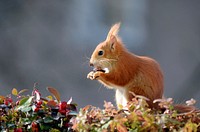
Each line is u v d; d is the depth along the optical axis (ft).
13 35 55.93
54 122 15.52
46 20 57.11
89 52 56.70
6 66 54.75
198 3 58.03
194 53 56.95
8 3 56.65
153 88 19.36
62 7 57.88
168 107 14.85
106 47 20.65
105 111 15.19
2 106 15.67
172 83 55.67
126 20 58.80
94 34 57.93
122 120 14.35
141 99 14.88
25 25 56.49
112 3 58.95
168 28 58.18
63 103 15.57
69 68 54.75
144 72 19.57
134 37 58.23
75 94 52.54
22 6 56.95
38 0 57.31
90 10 58.49
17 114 15.67
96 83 52.24
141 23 58.70
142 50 57.88
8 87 54.03
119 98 20.29
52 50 56.03
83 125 14.56
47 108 15.70
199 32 57.67
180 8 58.23
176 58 57.11
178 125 14.67
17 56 55.26
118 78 19.98
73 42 56.85
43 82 53.93
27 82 54.24
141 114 14.64
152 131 14.40
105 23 58.80
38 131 15.46
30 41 56.08
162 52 57.72
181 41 57.57
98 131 14.55
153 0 58.85
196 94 54.60
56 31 56.95
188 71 56.08
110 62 20.30
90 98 51.90
